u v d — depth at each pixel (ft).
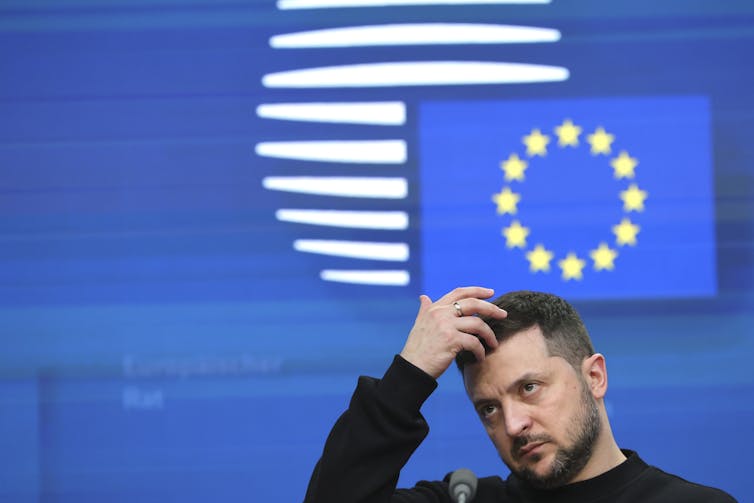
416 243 38.27
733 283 38.06
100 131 38.34
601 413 22.54
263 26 38.83
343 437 22.24
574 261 38.27
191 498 36.99
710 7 38.73
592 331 37.93
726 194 38.40
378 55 38.65
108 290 37.68
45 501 36.76
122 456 37.01
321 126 38.47
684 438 37.35
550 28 38.73
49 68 38.50
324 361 37.63
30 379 37.19
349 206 38.32
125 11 38.83
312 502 22.16
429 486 24.53
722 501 21.95
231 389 37.40
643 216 38.40
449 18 38.86
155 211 38.06
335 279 37.96
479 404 22.09
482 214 38.42
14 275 37.60
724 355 37.76
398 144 38.47
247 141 38.42
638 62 38.86
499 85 38.83
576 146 38.73
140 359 37.42
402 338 37.78
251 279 37.88
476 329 22.17
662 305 38.01
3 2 38.60
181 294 37.73
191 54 38.75
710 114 38.65
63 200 38.01
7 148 38.14
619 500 22.04
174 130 38.42
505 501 23.38
